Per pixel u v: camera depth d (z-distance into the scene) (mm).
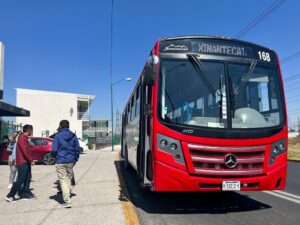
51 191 11727
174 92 8375
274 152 8484
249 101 8633
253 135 8273
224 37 8914
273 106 8828
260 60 9047
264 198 10633
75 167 20281
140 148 10625
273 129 8523
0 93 26875
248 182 8141
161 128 8148
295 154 34750
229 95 8523
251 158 8227
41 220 7855
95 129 69750
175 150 8039
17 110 25766
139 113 11250
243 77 8750
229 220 7969
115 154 35688
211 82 8562
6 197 10125
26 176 10344
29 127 10367
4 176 15914
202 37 8828
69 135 9516
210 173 8008
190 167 7984
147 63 8703
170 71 8500
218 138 8086
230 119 8320
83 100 63656
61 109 60438
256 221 7871
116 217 8047
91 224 7473
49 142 23484
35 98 59250
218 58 8750
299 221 7863
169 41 8688
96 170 18469
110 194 10992
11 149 12453
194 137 8039
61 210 8828
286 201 10164
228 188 8047
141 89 10609
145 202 10016
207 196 10922
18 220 7887
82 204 9516
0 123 28078
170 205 9617
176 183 7996
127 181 14430
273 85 9000
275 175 8398
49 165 22453
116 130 68312
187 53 8656
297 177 16547
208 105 8406
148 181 9141
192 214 8578
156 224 7648
